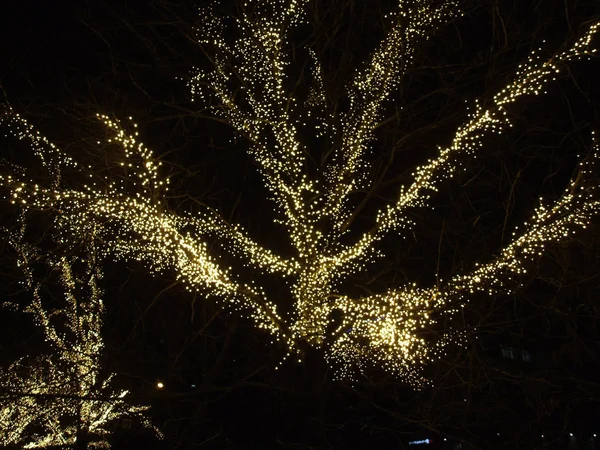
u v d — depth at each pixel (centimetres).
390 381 1116
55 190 992
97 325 1105
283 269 1052
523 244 1005
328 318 1138
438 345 1097
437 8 1084
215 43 1117
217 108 1185
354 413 1167
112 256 1251
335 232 1096
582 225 978
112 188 1097
